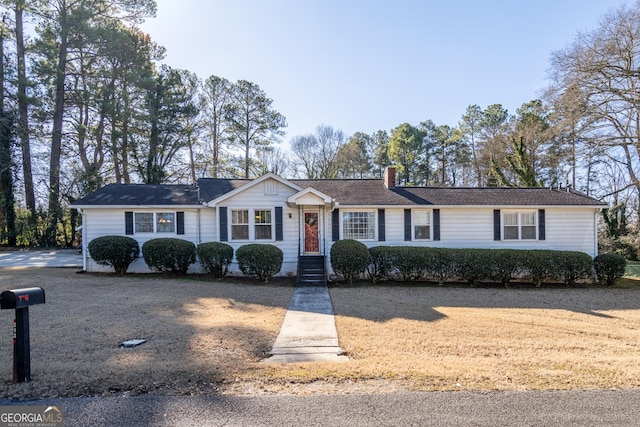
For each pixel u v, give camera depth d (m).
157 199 15.74
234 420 3.54
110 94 26.44
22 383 4.33
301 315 8.66
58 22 24.42
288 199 14.31
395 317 8.45
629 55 20.11
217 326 7.43
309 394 4.11
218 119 35.41
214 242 14.51
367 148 46.69
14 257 20.27
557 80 21.84
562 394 4.11
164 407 3.79
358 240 15.43
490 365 5.08
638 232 23.31
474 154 40.38
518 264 13.59
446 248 14.30
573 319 8.52
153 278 13.84
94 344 6.12
